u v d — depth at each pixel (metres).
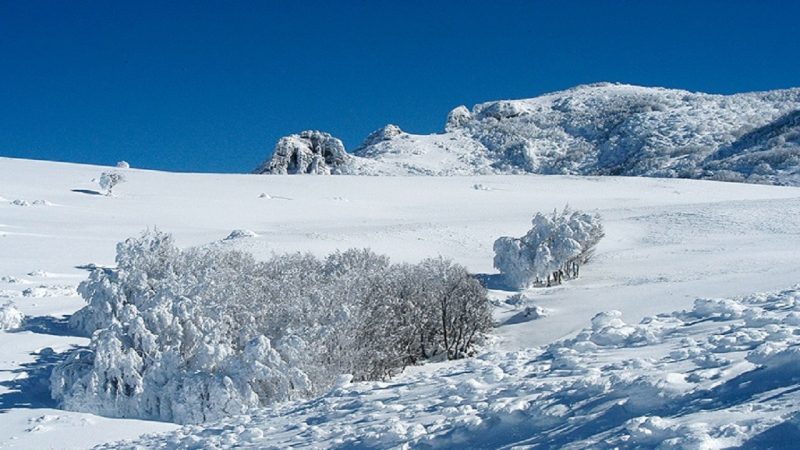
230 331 21.25
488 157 185.50
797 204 51.62
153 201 61.03
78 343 23.59
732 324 9.87
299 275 25.83
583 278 35.16
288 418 11.39
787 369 6.38
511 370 10.28
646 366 8.27
